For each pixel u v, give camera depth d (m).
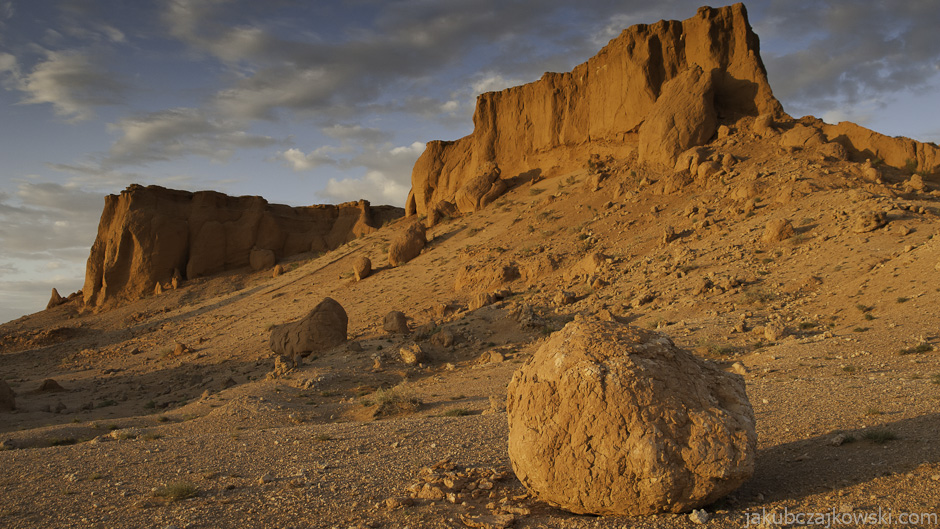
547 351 7.05
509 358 27.75
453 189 77.69
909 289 22.33
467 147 78.56
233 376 35.81
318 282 66.06
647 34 59.75
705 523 5.83
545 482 6.36
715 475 5.89
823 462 7.27
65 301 86.88
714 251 35.72
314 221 96.12
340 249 77.12
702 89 53.69
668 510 6.14
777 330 21.47
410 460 10.03
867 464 6.86
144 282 80.94
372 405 19.83
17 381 45.78
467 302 44.16
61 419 27.95
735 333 23.25
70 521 7.41
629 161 57.66
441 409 18.19
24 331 75.44
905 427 8.19
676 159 52.41
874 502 5.77
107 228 85.81
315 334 34.59
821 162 43.88
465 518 6.35
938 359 15.20
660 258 38.16
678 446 6.01
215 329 58.56
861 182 39.66
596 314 31.73
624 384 6.29
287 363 29.03
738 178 45.62
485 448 10.62
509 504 6.94
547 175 67.56
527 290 42.06
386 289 54.69
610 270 39.31
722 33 56.50
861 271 26.12
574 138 65.69
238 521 6.85
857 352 17.48
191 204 88.38
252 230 89.06
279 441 13.27
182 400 31.84
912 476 6.21
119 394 36.62
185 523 6.86
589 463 6.14
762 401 12.03
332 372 27.20
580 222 51.44
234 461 11.17
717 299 28.56
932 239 25.89
